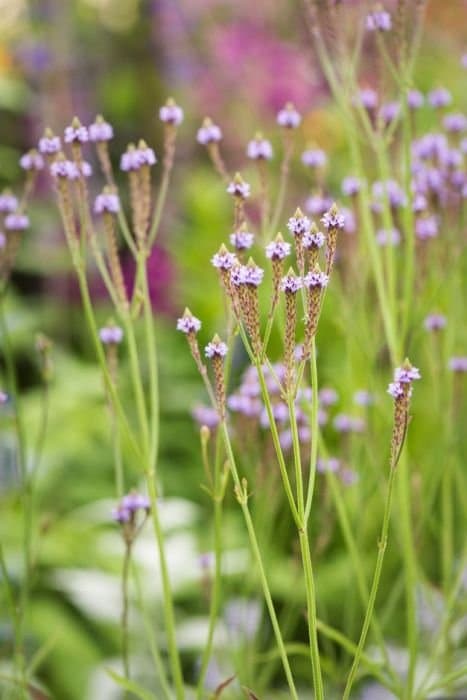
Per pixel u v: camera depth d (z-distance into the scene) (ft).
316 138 8.64
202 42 10.68
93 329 3.58
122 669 4.38
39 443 3.86
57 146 3.62
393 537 4.42
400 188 4.05
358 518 4.01
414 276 4.03
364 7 3.84
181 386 7.47
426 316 4.17
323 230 3.99
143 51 10.94
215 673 4.27
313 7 3.88
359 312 4.08
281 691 4.19
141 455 3.57
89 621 4.95
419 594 4.23
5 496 5.31
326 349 6.38
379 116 3.82
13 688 3.84
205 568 4.04
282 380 3.85
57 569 5.02
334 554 4.99
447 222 4.06
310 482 3.14
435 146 4.04
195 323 3.32
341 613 4.65
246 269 3.08
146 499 3.59
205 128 3.74
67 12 10.11
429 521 4.27
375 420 4.26
